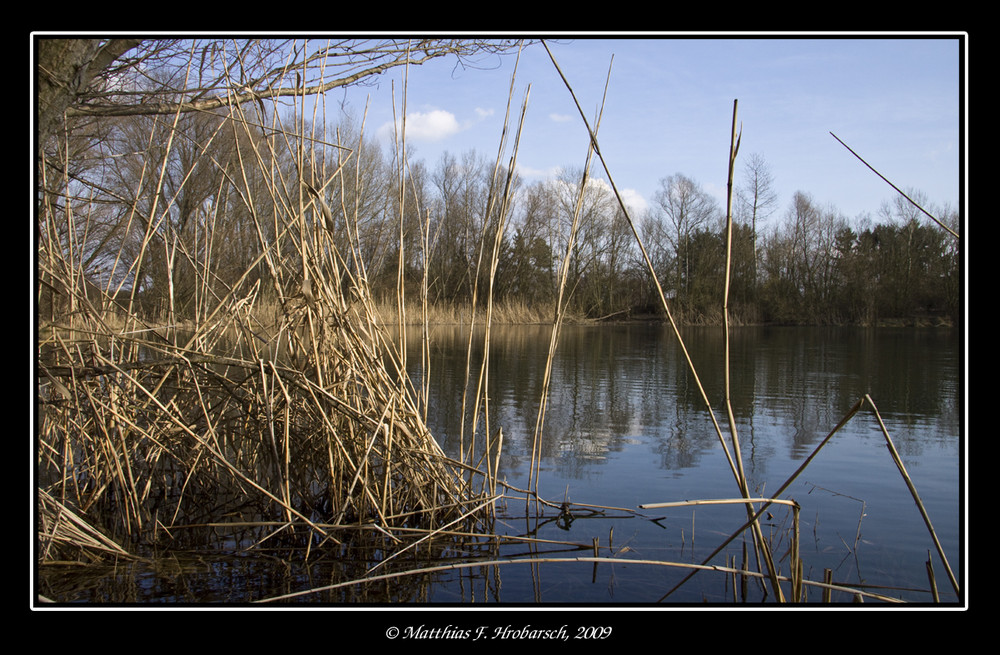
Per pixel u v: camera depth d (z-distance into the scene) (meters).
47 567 3.08
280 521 3.57
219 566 3.18
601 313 24.73
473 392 8.73
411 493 3.94
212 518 3.91
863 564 3.21
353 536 3.58
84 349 3.98
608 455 5.43
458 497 3.94
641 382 9.98
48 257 3.60
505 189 3.83
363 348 3.82
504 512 4.04
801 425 6.66
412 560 3.27
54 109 2.95
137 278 3.98
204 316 4.16
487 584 2.98
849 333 24.89
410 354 14.18
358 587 2.95
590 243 24.59
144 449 3.99
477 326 24.14
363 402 4.01
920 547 3.43
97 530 3.50
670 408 7.70
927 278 29.00
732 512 4.01
